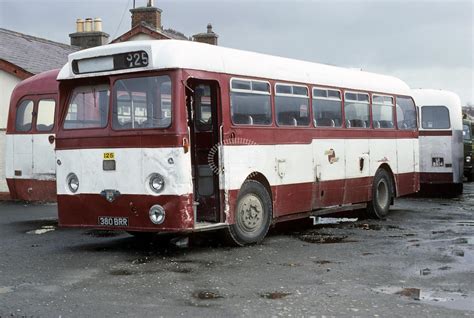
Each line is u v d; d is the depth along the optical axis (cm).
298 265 905
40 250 1041
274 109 1141
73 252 1020
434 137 2070
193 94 1031
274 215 1136
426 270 871
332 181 1301
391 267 890
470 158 2716
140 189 959
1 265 915
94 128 1009
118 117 988
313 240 1136
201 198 1034
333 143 1305
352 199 1377
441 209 1689
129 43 981
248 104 1078
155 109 955
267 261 936
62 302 707
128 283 796
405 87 1642
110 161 988
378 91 1496
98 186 999
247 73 1080
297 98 1208
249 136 1070
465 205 1803
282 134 1153
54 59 2372
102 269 883
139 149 959
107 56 1001
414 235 1194
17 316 653
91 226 1016
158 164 944
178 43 970
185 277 828
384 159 1499
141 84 971
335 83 1333
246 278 822
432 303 699
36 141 1440
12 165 1480
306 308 678
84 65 1026
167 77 949
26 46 2347
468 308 679
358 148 1396
